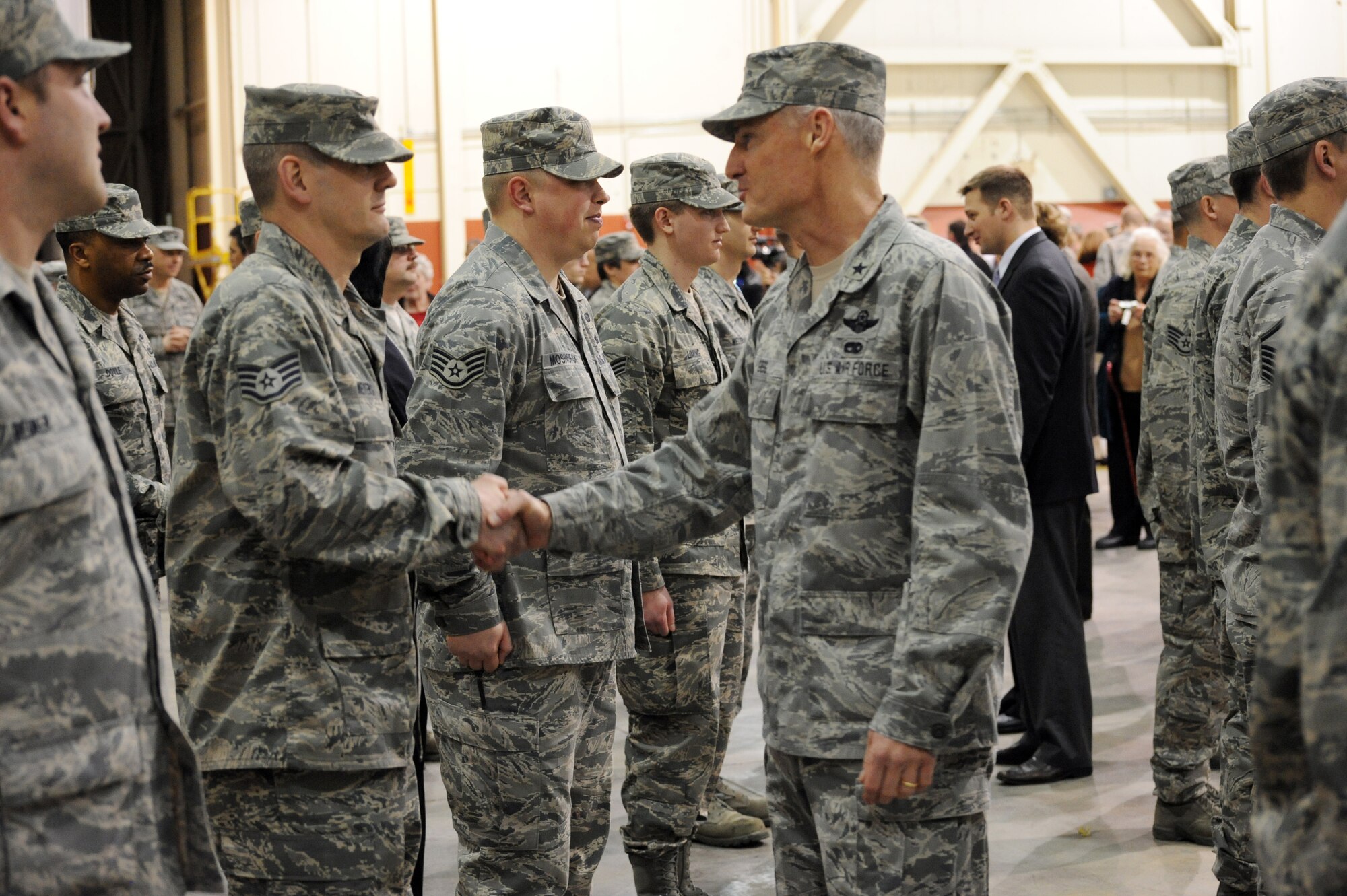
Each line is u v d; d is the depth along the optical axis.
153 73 12.79
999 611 1.71
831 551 1.83
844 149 1.90
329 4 10.82
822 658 1.83
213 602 1.91
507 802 2.46
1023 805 3.76
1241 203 2.92
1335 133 2.31
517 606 2.42
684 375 3.36
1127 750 4.23
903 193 12.33
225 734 1.90
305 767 1.87
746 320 3.98
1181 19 12.83
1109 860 3.34
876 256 1.85
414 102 11.02
